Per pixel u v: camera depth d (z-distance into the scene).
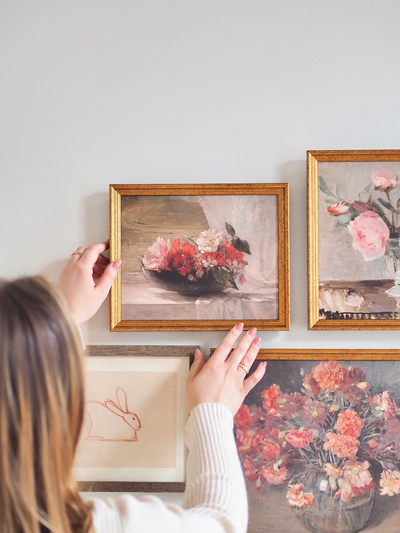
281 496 0.94
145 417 0.95
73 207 0.98
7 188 0.98
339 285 0.94
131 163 0.98
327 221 0.94
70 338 0.54
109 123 0.98
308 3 0.97
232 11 0.98
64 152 0.98
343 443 0.94
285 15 0.97
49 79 0.98
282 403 0.95
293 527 0.93
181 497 0.95
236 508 0.65
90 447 0.95
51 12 0.98
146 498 0.61
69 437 0.53
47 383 0.50
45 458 0.50
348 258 0.94
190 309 0.94
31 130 0.98
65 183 0.98
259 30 0.97
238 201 0.95
